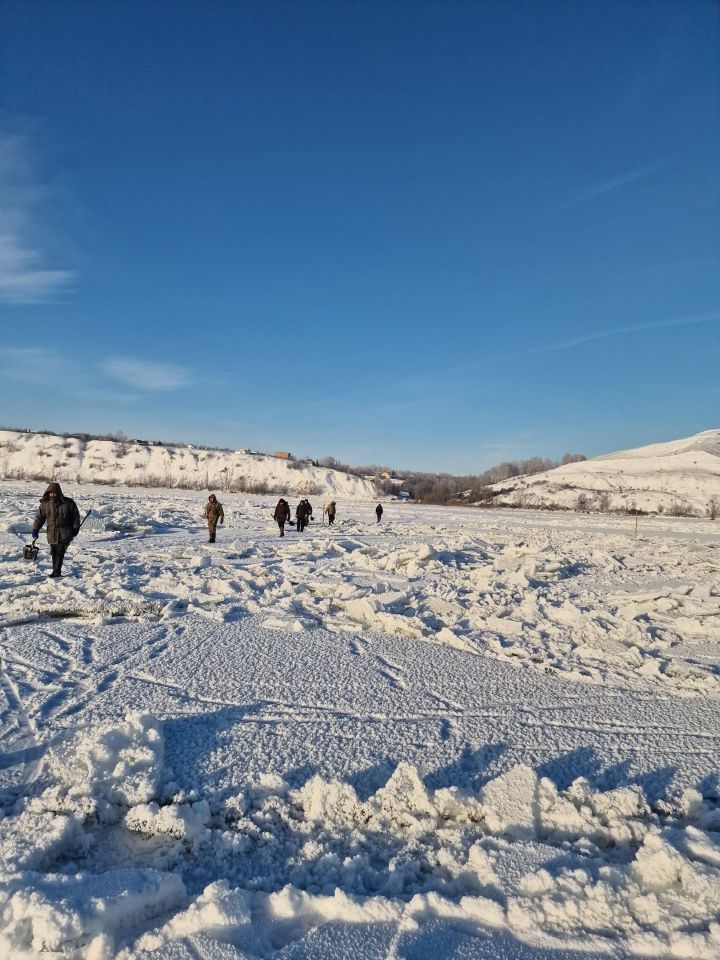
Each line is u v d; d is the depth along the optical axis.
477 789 4.20
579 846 3.46
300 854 3.39
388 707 5.65
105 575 11.70
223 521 28.09
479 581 13.00
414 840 3.51
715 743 5.11
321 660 7.00
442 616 9.50
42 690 5.79
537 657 7.47
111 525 20.81
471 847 3.29
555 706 5.86
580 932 2.75
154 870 3.04
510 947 2.67
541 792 3.99
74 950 2.55
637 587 13.49
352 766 4.46
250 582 11.90
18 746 4.62
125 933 2.72
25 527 18.34
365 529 27.14
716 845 3.34
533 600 10.83
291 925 2.82
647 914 2.87
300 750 4.69
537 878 3.02
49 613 8.80
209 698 5.71
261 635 7.98
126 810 3.74
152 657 6.90
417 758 4.64
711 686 6.59
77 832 3.45
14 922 2.61
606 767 4.62
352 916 2.84
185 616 8.88
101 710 5.34
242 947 2.63
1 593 9.89
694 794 4.04
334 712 5.49
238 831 3.58
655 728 5.40
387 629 8.56
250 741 4.81
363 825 3.67
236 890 2.90
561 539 25.06
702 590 12.52
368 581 12.55
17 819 3.53
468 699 5.95
